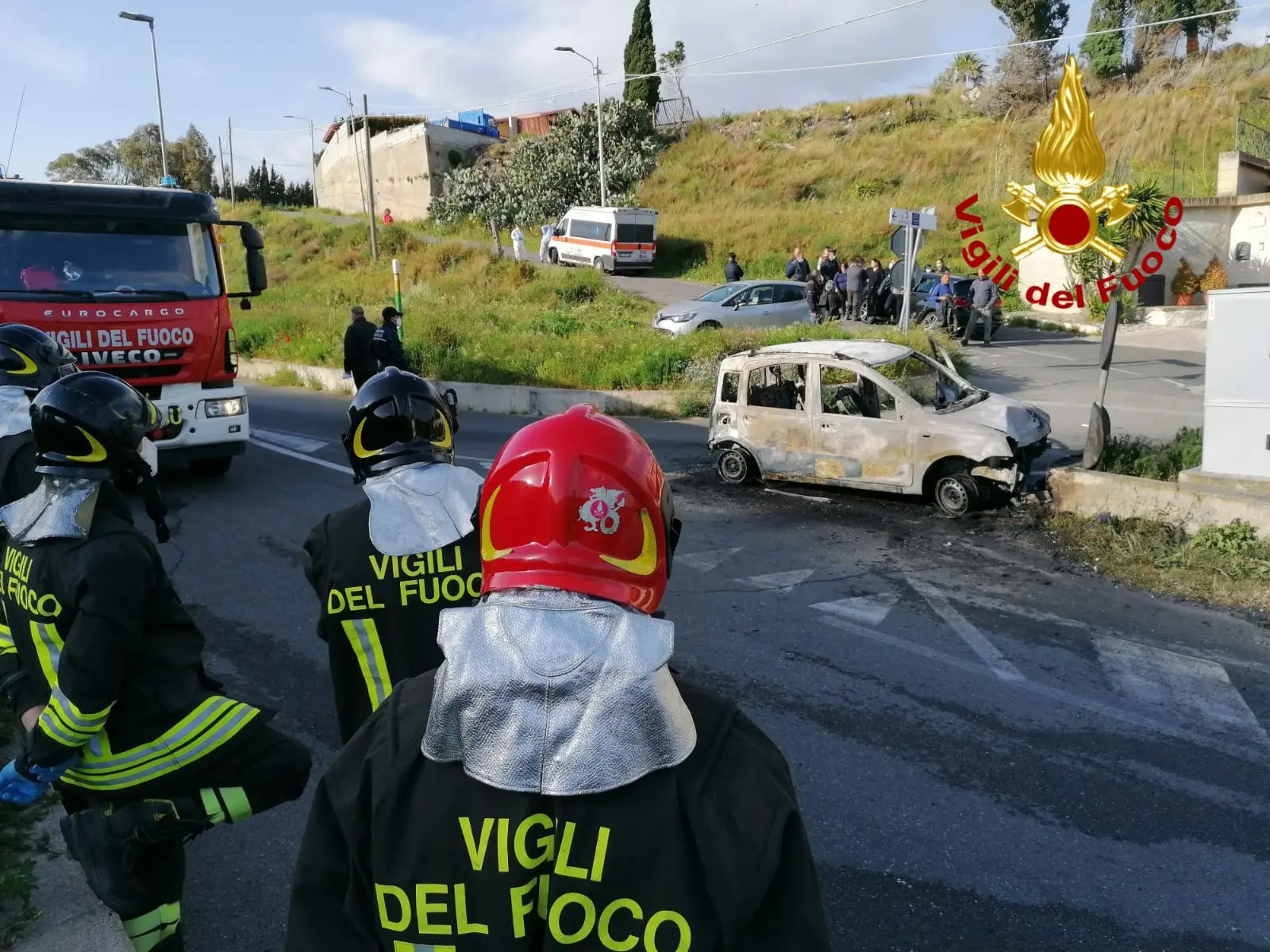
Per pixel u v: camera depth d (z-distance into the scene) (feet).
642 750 4.02
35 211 28.37
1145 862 12.92
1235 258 79.92
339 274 111.14
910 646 20.07
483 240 134.00
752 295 71.77
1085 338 74.95
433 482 8.48
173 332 29.45
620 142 145.89
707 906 4.01
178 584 23.39
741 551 26.40
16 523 8.21
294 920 4.39
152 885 9.07
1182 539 25.81
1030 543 26.71
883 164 137.08
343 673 8.67
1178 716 17.07
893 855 13.01
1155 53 153.48
